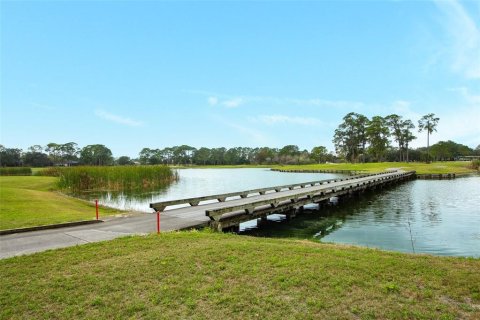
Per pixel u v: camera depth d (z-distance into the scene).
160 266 7.00
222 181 51.69
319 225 17.03
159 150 161.50
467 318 4.73
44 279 6.46
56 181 33.94
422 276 6.25
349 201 26.28
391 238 13.84
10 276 6.63
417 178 51.94
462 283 5.91
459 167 74.69
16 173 54.81
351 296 5.43
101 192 31.94
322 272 6.46
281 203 18.08
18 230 11.02
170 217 14.12
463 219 17.88
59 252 8.25
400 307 5.04
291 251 8.05
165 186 40.03
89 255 7.93
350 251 8.25
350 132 106.12
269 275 6.36
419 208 22.14
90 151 126.56
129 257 7.72
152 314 5.00
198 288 5.86
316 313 4.93
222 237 10.32
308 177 63.09
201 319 4.84
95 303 5.39
